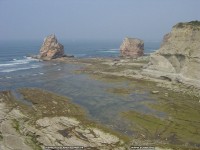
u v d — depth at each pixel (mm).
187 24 92375
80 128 52312
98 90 83375
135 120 57594
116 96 76562
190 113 62312
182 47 89938
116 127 53656
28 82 95312
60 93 79875
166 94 77812
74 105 67938
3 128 51656
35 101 70688
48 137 48406
